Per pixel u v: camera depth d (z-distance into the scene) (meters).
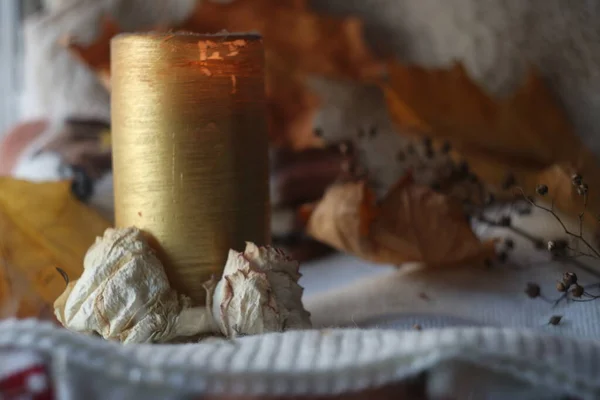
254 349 0.37
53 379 0.34
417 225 0.52
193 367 0.35
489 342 0.35
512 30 0.74
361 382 0.35
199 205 0.44
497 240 0.54
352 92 0.71
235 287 0.41
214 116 0.44
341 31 0.74
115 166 0.45
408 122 0.65
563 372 0.35
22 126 0.72
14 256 0.48
